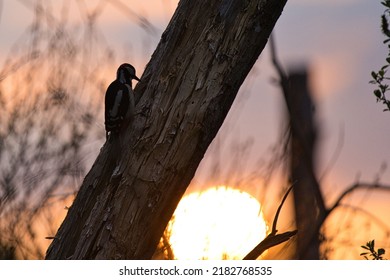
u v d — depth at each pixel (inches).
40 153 704.4
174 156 434.0
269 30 437.7
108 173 457.7
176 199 441.1
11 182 695.1
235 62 434.0
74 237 464.8
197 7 435.5
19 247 698.8
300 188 714.8
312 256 644.7
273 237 444.5
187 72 434.6
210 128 437.1
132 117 444.8
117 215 437.4
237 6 432.8
